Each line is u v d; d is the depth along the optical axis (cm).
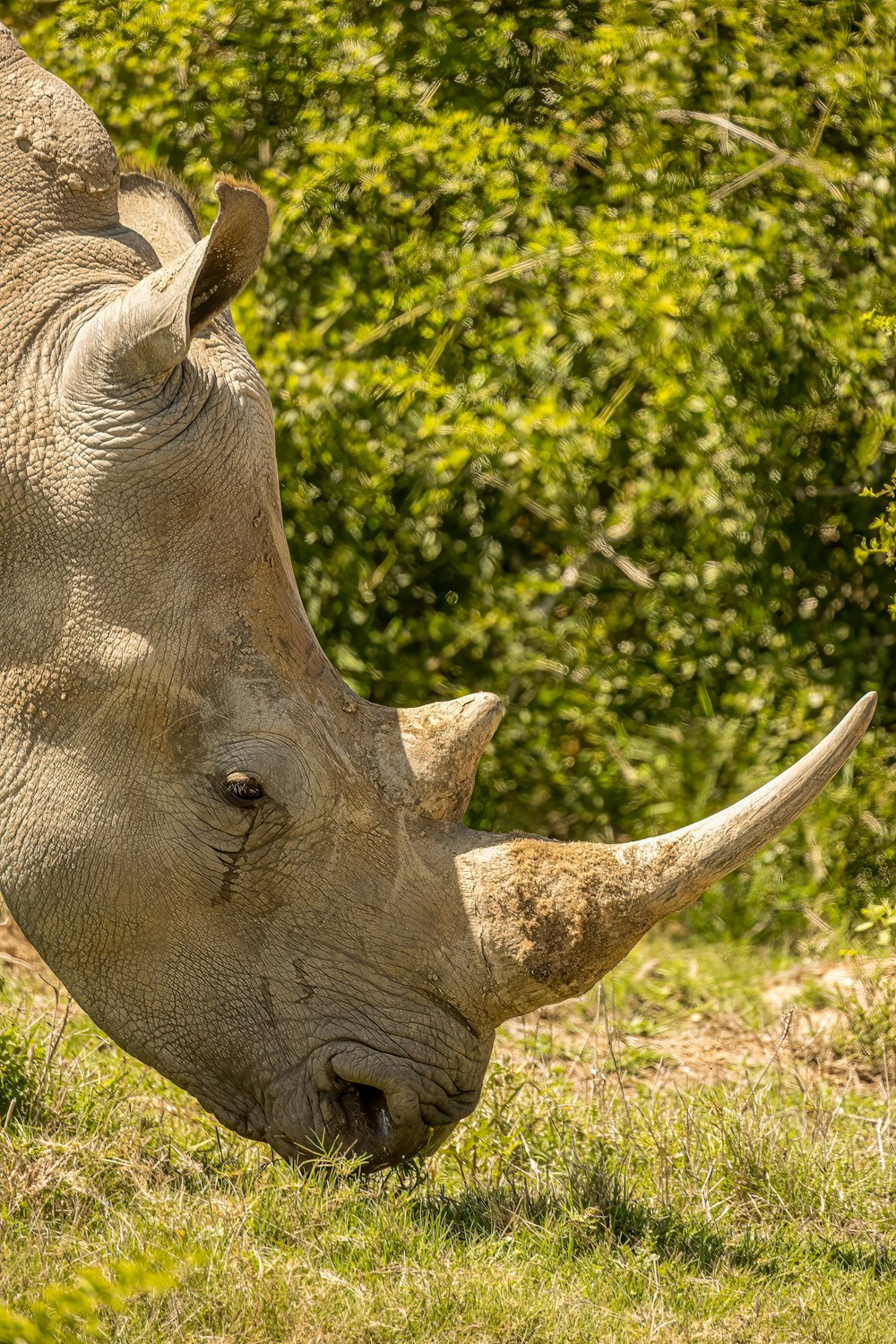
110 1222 1299
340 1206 1305
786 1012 1934
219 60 2698
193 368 1340
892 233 2617
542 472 2672
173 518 1313
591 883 1277
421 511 2786
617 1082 1961
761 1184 1548
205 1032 1348
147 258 1439
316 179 2611
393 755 1325
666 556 2808
